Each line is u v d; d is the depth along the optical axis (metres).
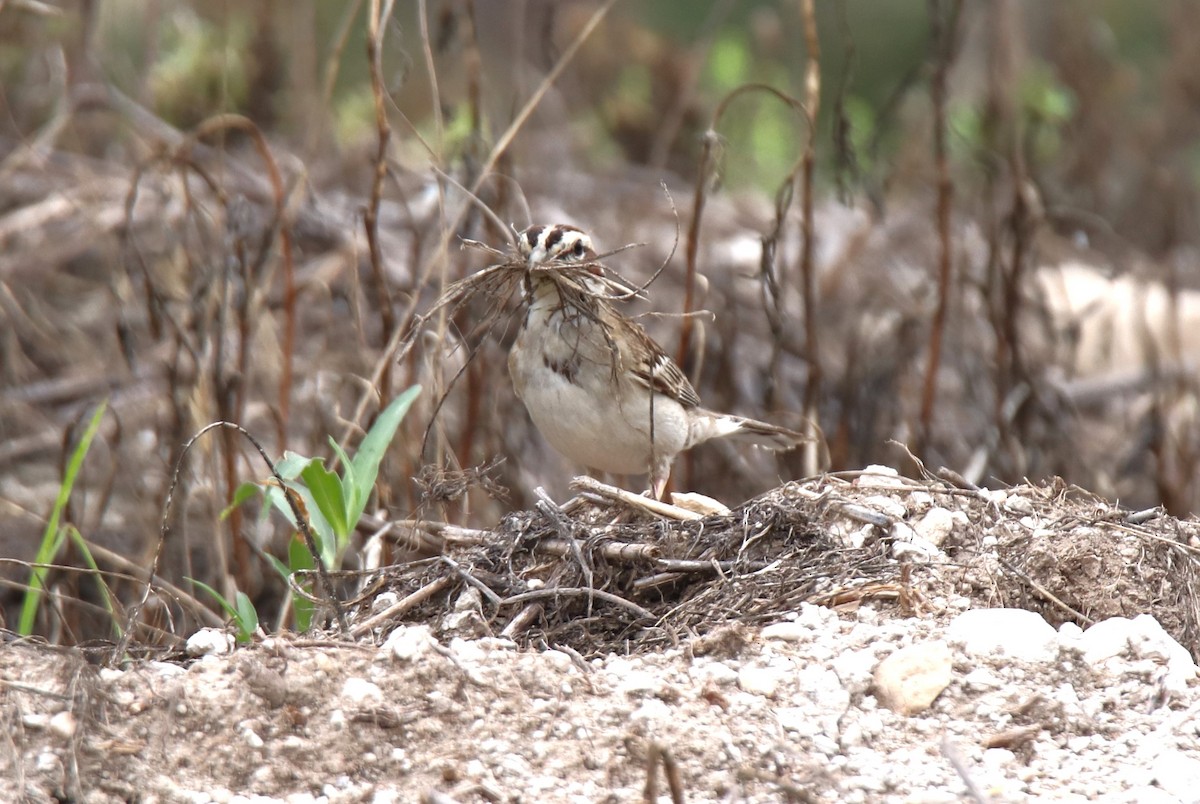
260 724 6.26
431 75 10.73
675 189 19.06
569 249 9.05
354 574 8.01
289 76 18.42
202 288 11.39
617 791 5.97
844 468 13.24
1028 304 14.54
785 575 7.71
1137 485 14.63
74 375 13.89
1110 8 25.30
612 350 9.31
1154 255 19.42
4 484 12.69
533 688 6.59
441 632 7.55
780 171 19.69
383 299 11.15
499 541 8.20
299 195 12.20
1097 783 6.16
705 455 13.29
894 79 23.86
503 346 12.69
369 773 6.14
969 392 14.17
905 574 7.58
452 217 12.87
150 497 12.05
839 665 6.91
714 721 6.44
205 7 18.67
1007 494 8.72
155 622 9.24
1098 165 20.03
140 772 5.97
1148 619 7.21
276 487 8.94
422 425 11.30
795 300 15.58
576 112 21.17
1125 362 16.80
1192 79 21.53
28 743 6.04
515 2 17.44
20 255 14.72
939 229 12.94
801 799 5.77
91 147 16.80
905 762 6.30
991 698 6.73
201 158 15.48
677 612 7.54
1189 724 6.57
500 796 5.92
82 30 15.83
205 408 10.88
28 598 8.66
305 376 12.97
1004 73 15.20
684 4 26.70
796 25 20.38
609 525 8.30
